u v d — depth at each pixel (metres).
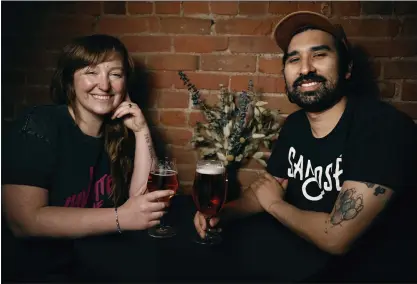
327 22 1.23
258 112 1.60
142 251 0.99
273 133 1.65
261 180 1.35
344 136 1.22
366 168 1.07
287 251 1.02
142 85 1.71
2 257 1.07
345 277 0.99
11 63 1.72
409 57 1.59
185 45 1.68
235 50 1.67
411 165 1.11
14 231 1.09
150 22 1.68
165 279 0.86
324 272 0.94
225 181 1.05
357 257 1.10
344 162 1.18
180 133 1.74
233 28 1.65
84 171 1.24
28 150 1.11
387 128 1.12
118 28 1.69
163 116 1.74
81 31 1.70
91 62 1.19
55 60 1.71
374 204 1.05
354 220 1.03
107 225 1.04
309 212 1.12
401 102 1.62
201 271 0.90
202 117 1.72
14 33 1.70
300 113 1.44
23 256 1.08
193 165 1.76
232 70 1.68
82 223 1.04
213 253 1.00
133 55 1.70
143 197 1.06
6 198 1.08
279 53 1.65
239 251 1.01
